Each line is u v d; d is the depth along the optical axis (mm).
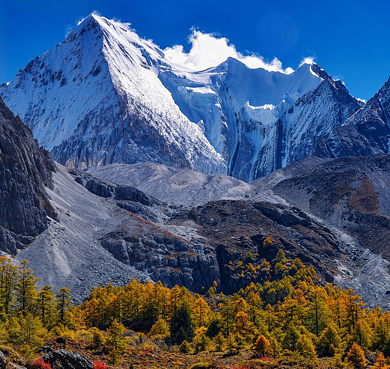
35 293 114000
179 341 118250
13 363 59219
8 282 115688
